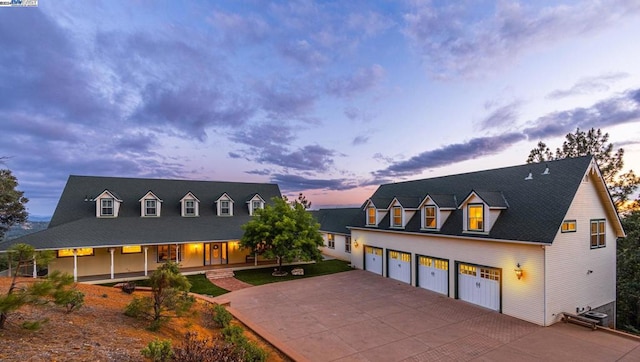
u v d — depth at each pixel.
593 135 25.78
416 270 18.47
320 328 11.90
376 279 20.38
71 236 18.89
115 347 6.04
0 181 25.73
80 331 6.65
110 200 22.39
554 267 12.42
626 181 24.41
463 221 15.53
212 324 10.62
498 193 15.68
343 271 22.98
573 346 10.30
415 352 9.91
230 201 26.73
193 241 21.58
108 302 10.34
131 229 21.23
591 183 14.29
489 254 14.30
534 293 12.46
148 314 8.95
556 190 13.74
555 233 11.97
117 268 20.97
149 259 22.05
